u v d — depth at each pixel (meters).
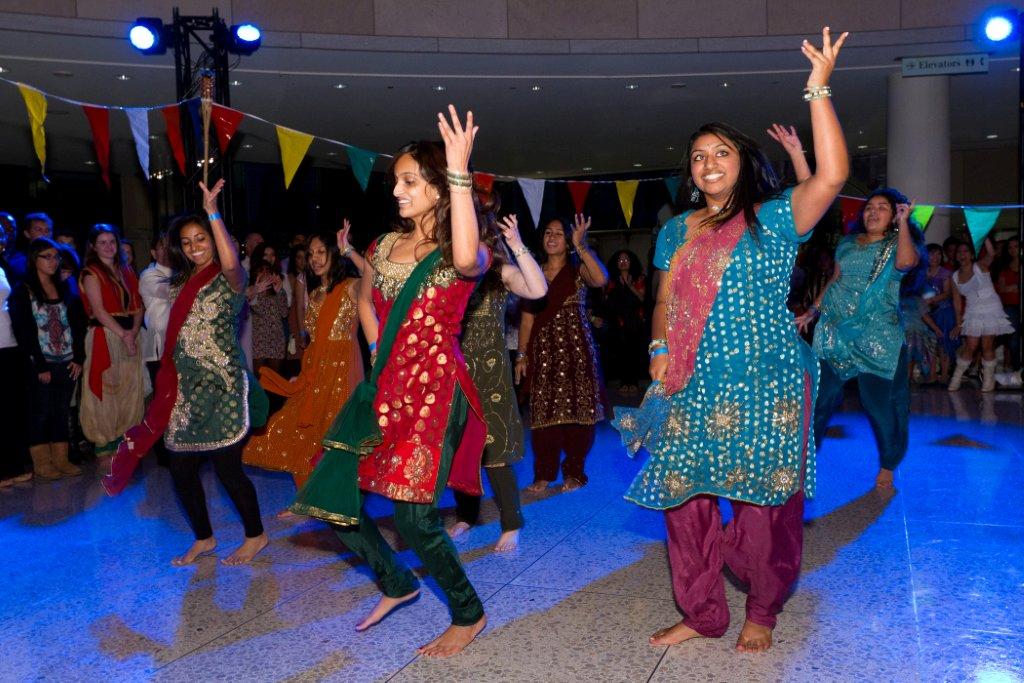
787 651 2.83
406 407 2.72
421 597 3.41
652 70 11.07
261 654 2.93
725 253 2.67
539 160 17.33
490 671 2.74
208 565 3.92
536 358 5.18
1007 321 9.55
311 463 4.50
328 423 4.48
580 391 5.14
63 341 6.19
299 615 3.27
